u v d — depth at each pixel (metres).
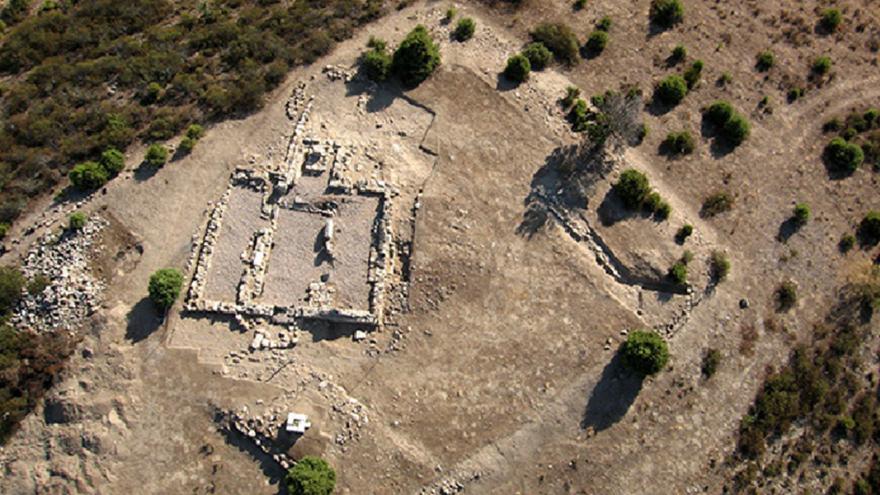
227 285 44.78
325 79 53.28
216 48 56.09
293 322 43.94
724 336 46.56
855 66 59.47
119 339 42.47
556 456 42.19
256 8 59.22
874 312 48.22
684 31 59.66
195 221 46.81
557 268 47.00
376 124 51.31
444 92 52.94
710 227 50.28
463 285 45.91
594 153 50.59
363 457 41.00
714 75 57.50
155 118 51.03
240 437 40.81
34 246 45.56
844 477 43.44
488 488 41.25
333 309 44.06
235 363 42.56
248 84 51.97
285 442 40.47
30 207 47.47
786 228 50.97
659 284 47.41
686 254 47.78
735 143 54.06
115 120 50.19
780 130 55.47
